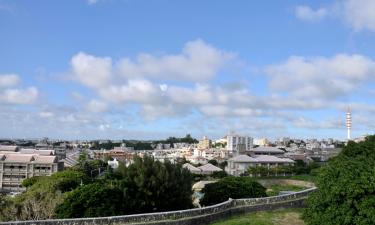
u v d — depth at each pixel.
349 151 49.62
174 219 32.22
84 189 40.00
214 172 111.50
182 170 48.06
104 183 42.88
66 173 81.25
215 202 48.22
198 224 33.38
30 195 55.12
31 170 127.44
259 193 49.19
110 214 37.81
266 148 161.38
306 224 33.06
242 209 39.12
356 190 29.28
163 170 44.91
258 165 118.44
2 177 126.56
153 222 31.05
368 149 49.19
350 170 31.56
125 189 41.31
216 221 35.44
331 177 32.03
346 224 29.25
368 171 30.95
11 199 56.75
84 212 38.00
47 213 43.81
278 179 80.81
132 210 41.22
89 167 134.75
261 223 35.06
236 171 123.81
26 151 153.38
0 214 45.88
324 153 191.62
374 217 28.16
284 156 152.38
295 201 43.19
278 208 41.59
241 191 48.47
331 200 30.69
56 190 62.16
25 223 27.52
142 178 43.25
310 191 46.53
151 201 42.72
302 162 132.38
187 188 46.50
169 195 44.28
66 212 38.00
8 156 130.12
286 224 35.53
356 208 29.33
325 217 30.33
